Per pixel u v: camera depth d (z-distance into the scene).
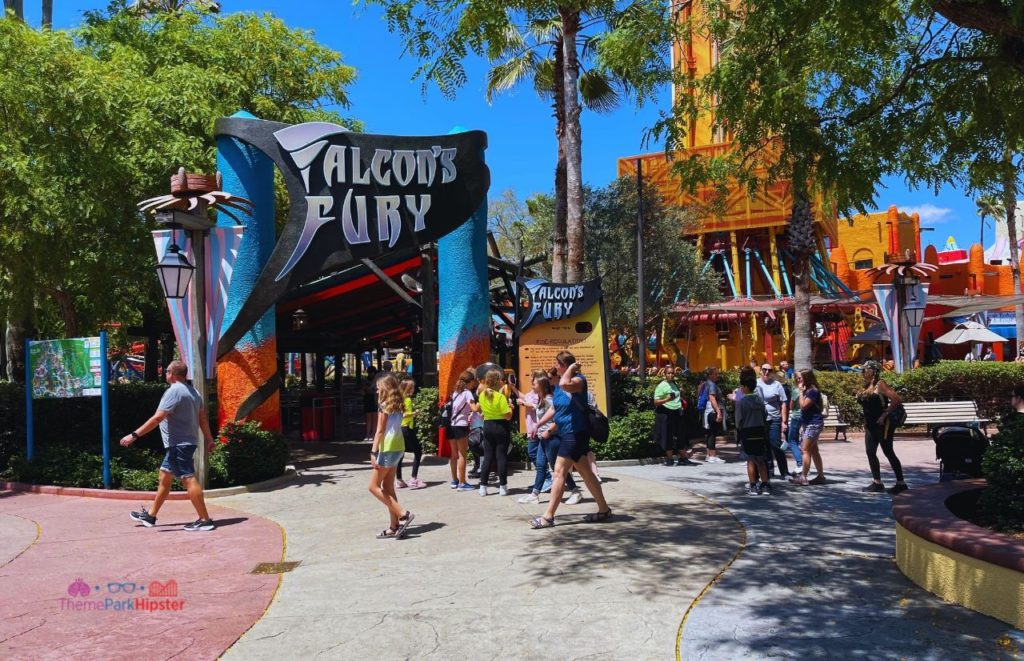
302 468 13.02
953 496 6.38
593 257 23.47
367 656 4.46
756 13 7.38
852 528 7.54
